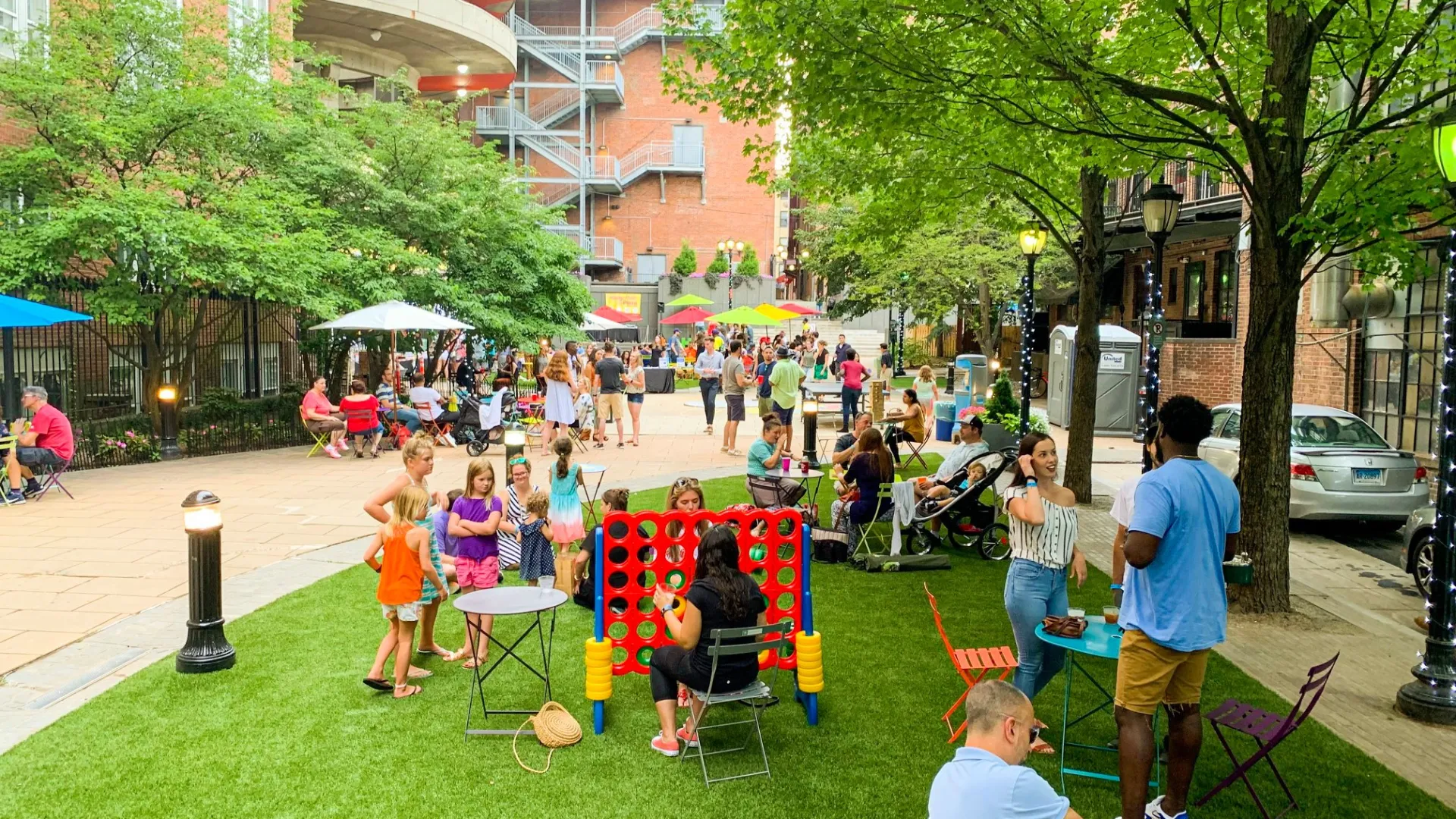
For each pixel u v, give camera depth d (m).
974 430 11.27
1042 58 8.07
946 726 6.24
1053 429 23.59
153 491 13.95
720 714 6.44
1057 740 6.10
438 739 5.99
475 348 31.98
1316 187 8.46
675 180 57.69
